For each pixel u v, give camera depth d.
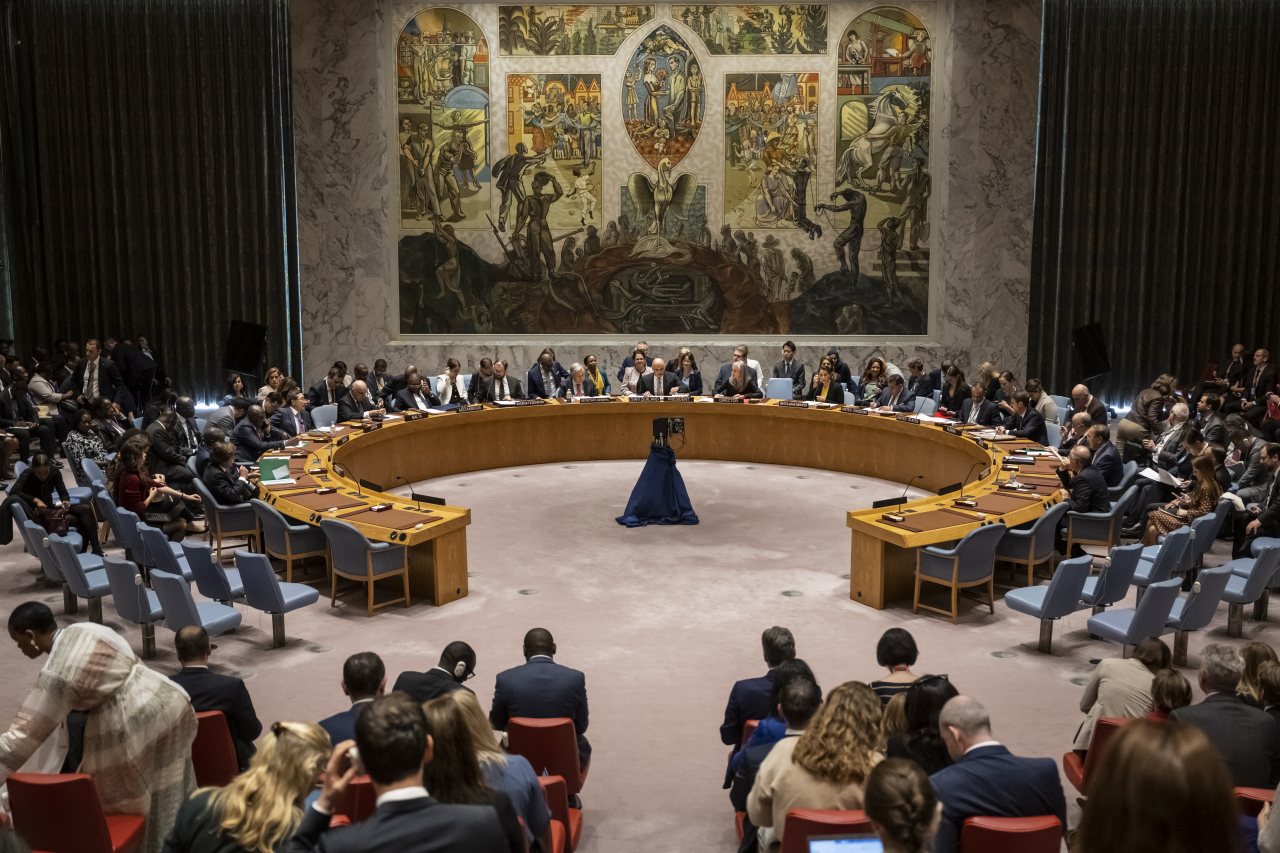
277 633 8.27
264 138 18.12
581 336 18.47
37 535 8.77
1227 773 1.75
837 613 9.12
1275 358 18.73
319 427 13.74
